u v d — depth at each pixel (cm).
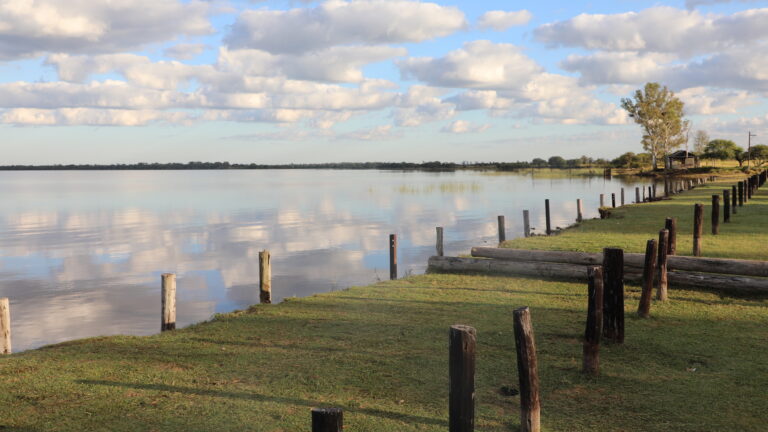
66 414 638
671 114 11081
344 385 721
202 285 2031
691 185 6631
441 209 5178
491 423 611
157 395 694
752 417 612
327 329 1006
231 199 7231
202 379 750
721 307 1081
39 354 877
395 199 6744
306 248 2892
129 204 6450
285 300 1285
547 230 2909
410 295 1291
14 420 621
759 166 10819
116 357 855
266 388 714
